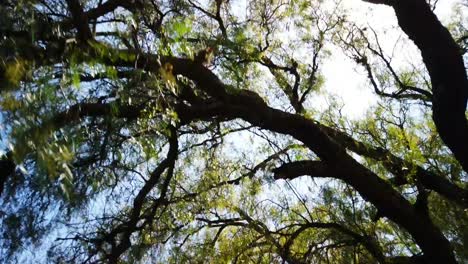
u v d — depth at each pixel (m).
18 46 4.27
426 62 8.77
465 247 9.71
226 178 9.95
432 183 9.19
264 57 9.52
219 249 9.59
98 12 6.59
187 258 9.17
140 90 5.46
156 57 5.18
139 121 5.98
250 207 9.68
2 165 5.82
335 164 8.40
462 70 8.51
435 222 10.09
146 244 8.17
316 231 9.52
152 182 7.78
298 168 8.88
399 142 9.77
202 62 6.66
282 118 8.09
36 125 3.63
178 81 6.61
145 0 7.10
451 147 8.93
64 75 4.19
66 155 3.59
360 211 9.23
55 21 5.03
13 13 4.63
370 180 8.41
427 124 10.65
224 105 7.66
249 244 9.11
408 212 8.43
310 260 8.70
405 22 8.65
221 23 8.82
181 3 8.02
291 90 10.29
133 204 7.76
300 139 8.30
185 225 9.14
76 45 4.60
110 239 7.54
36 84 4.00
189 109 7.45
